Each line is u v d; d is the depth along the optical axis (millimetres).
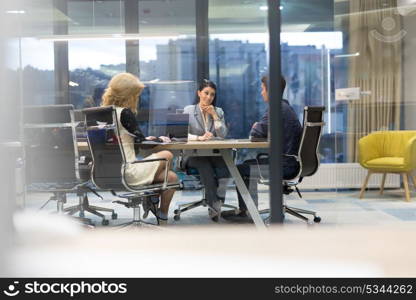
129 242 1469
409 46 3725
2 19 2080
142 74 5723
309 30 5305
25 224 1642
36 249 1522
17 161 2160
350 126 3893
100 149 2854
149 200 2959
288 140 3076
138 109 3463
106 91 2928
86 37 5586
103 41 5645
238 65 5680
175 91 5691
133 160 2832
